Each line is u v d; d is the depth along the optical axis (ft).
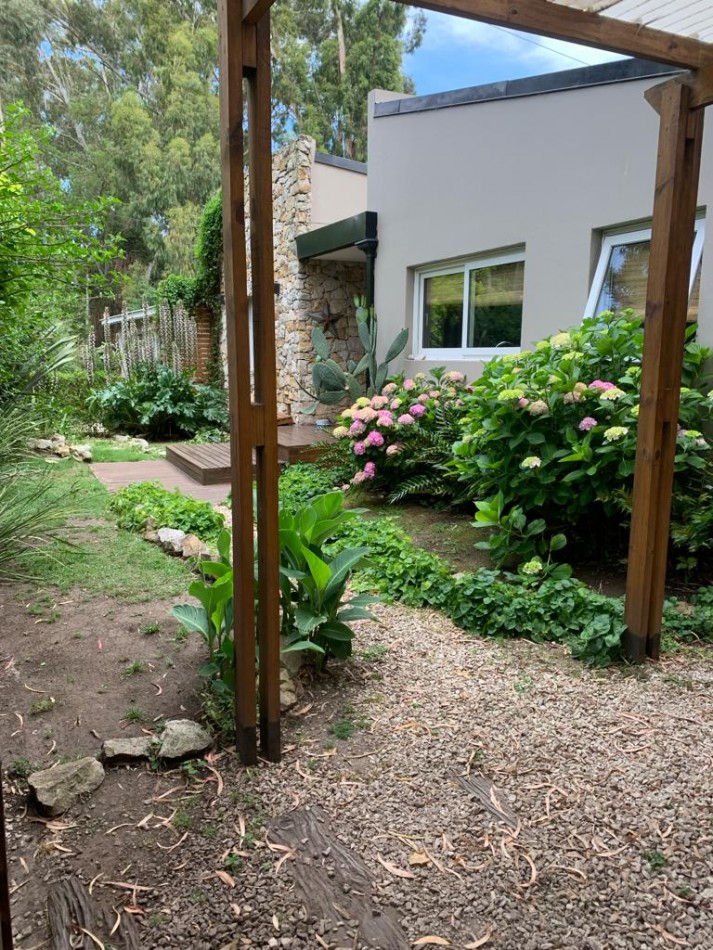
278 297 31.63
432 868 5.22
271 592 6.39
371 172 22.62
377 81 76.18
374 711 7.55
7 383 17.69
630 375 11.87
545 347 13.26
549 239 16.38
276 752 6.60
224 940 4.57
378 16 76.02
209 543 13.88
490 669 8.61
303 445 23.63
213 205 36.78
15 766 6.40
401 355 22.12
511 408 11.94
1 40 80.23
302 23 76.69
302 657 8.39
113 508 16.20
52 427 22.76
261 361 6.09
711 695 7.92
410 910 4.82
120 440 30.58
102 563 12.24
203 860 5.31
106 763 6.45
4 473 13.38
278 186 30.76
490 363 13.84
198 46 83.30
